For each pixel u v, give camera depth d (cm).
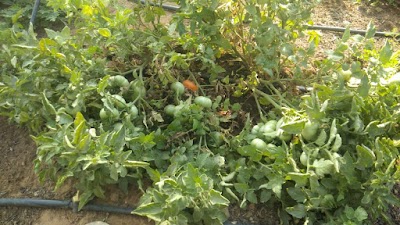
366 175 91
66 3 105
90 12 104
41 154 90
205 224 89
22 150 111
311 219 91
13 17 114
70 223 98
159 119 101
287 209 90
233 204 100
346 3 154
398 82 97
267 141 100
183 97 111
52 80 101
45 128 103
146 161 97
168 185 82
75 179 104
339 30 142
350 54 119
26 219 100
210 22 107
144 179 102
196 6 103
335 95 95
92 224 95
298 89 118
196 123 98
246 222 98
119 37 103
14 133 115
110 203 100
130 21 107
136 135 95
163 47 106
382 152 87
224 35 116
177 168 92
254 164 97
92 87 95
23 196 102
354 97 94
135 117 100
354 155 95
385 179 85
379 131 92
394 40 139
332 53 101
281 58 118
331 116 96
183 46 107
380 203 91
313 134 91
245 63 120
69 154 83
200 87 111
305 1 105
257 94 117
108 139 87
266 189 95
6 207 101
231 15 111
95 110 103
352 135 97
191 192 80
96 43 107
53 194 102
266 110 116
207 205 83
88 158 82
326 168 86
